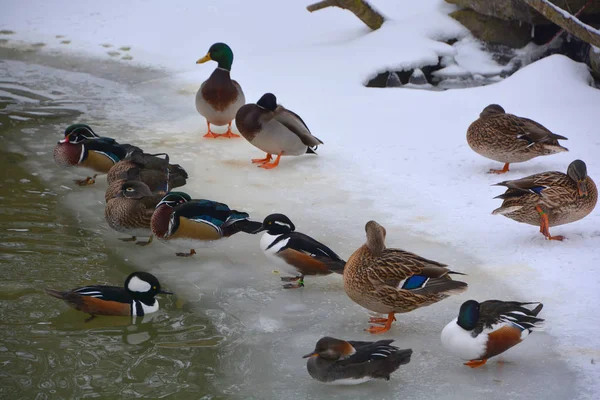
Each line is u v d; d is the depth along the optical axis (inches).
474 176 405.1
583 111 486.9
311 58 610.5
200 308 287.9
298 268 297.1
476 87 545.3
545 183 322.3
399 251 267.4
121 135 476.1
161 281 308.2
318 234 343.9
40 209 373.1
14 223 354.9
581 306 274.8
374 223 266.8
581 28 498.9
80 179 415.5
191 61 638.5
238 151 457.7
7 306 283.3
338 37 669.3
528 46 635.5
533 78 536.4
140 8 751.1
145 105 537.0
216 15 727.7
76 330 271.0
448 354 255.3
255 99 529.3
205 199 353.7
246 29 700.7
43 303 287.1
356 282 264.2
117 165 384.5
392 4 734.5
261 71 586.9
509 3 612.1
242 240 348.8
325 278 314.0
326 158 437.1
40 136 472.4
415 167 420.5
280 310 286.7
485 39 646.5
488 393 232.2
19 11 751.7
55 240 340.2
